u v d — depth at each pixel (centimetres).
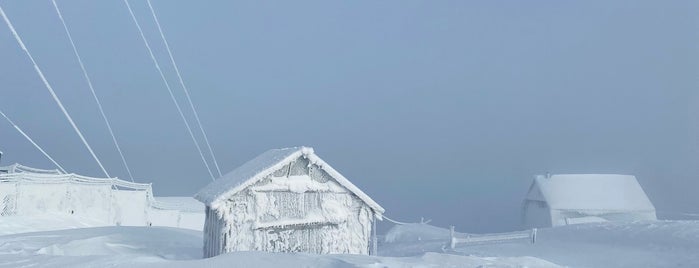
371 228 1853
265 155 1977
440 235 4047
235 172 1933
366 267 1185
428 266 1268
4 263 1257
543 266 1371
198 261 1230
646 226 2823
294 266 1193
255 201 1670
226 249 1616
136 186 4241
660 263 1922
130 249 1883
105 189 3853
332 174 1778
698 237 2352
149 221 4262
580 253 2270
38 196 3225
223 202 1625
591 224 3234
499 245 2661
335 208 1792
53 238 1998
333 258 1296
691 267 1814
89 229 2417
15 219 2881
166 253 1867
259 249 1656
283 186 1706
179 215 4575
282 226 1692
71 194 3509
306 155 1736
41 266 1220
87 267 1194
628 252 2234
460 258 1398
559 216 5181
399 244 3603
